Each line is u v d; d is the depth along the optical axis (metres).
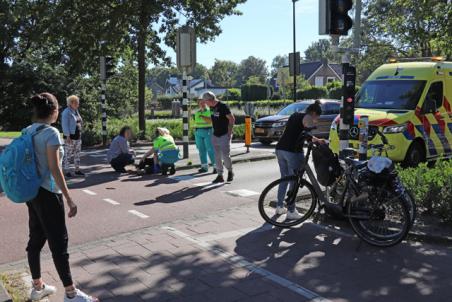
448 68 11.95
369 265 5.20
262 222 6.99
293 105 19.39
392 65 12.15
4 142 19.48
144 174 11.44
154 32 21.72
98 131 19.25
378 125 10.33
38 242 4.38
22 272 5.13
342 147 7.56
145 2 19.91
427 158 11.12
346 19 7.31
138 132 20.00
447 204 6.33
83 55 21.97
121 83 36.72
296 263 5.28
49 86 30.86
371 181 5.79
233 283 4.75
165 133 11.64
